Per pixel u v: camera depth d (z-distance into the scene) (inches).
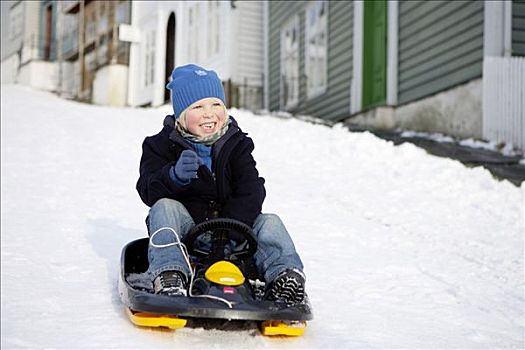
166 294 175.5
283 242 193.0
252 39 1235.2
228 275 178.4
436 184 478.3
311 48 1034.7
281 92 1141.1
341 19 928.9
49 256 274.2
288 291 183.3
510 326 223.8
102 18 1902.1
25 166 491.2
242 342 177.9
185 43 1407.5
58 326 185.3
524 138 597.6
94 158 529.0
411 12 774.5
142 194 201.5
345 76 915.4
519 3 648.4
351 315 221.0
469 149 596.4
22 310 199.8
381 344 191.8
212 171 202.1
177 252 185.3
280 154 574.9
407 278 275.1
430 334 207.3
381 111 800.3
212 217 201.3
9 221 339.9
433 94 730.8
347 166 536.7
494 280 280.5
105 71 1745.8
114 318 193.3
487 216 403.9
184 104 199.9
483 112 643.5
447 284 269.9
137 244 217.0
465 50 678.5
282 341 182.7
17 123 674.8
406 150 569.6
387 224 378.3
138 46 1628.9
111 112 832.9
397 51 802.8
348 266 288.2
